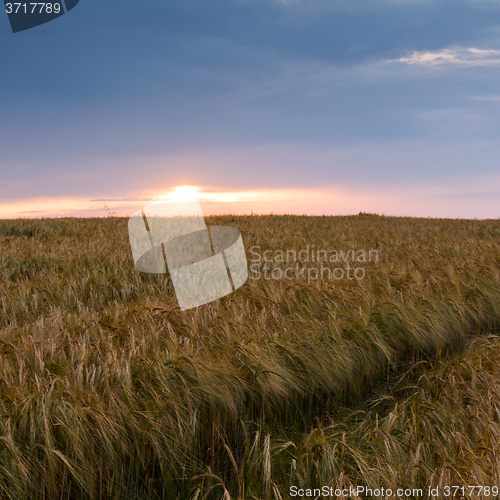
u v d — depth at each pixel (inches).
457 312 222.1
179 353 143.9
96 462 108.3
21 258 331.3
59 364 130.7
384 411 159.0
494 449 110.3
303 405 154.1
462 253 356.5
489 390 138.3
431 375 165.3
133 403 118.3
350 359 168.6
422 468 104.9
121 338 163.5
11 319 185.0
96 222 679.1
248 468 117.0
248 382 139.7
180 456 117.6
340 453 117.4
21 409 107.3
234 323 170.9
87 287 245.9
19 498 96.4
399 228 625.9
